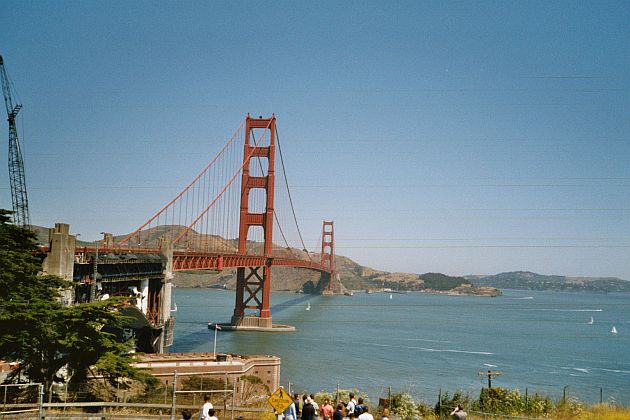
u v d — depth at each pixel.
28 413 31.72
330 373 88.56
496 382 88.50
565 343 149.75
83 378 43.00
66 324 39.81
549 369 104.31
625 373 102.38
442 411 41.16
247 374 62.16
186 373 57.69
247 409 34.47
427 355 114.94
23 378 40.50
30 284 42.03
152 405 33.91
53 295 43.34
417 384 82.94
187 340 119.62
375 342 132.38
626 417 36.62
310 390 75.62
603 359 119.94
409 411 39.00
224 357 62.88
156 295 90.88
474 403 42.94
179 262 99.38
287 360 98.88
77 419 31.64
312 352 109.69
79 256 66.69
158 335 87.94
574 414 40.97
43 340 38.94
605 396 80.19
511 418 36.94
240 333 138.12
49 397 37.84
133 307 72.50
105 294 72.38
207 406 24.83
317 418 29.30
